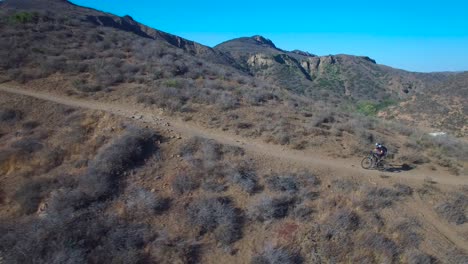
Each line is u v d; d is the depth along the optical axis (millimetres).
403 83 104562
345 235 12203
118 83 24844
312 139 19859
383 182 16016
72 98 21203
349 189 14891
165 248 11227
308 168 16266
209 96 23922
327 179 15609
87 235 11133
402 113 61719
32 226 11398
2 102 18562
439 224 13656
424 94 65812
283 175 15305
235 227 12406
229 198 13727
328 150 18922
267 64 113938
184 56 38125
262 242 12031
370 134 21953
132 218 12344
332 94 92500
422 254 11727
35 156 15219
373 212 13562
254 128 20375
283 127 20703
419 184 16188
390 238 12492
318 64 122750
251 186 14219
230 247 11742
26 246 10445
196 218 12477
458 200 15125
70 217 11750
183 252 11195
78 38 34562
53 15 40594
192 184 14055
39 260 10078
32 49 27562
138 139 16031
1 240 10867
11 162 14820
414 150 21141
